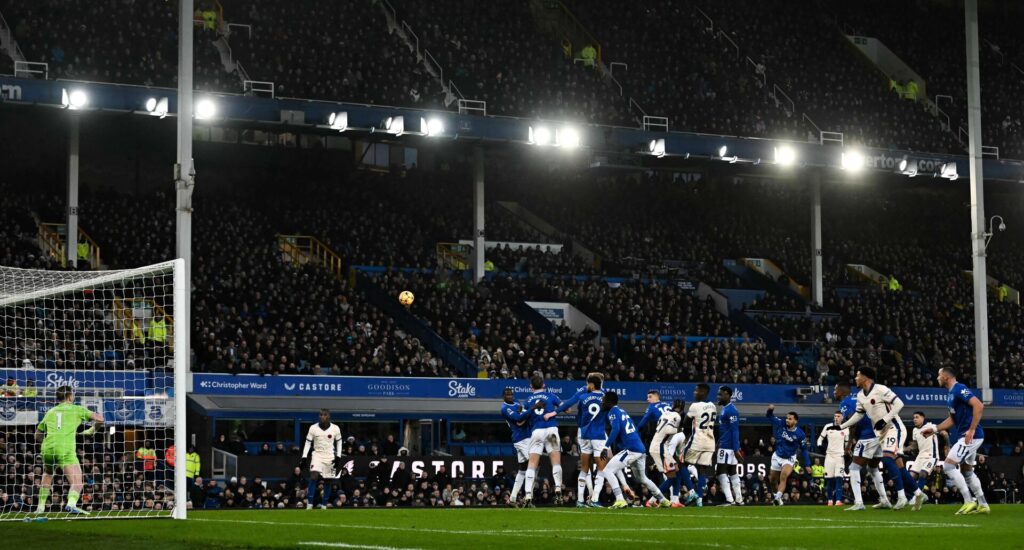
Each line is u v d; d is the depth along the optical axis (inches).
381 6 2096.5
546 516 717.9
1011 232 2417.6
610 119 1963.6
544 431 880.9
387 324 1612.9
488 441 1502.2
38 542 526.3
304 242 1854.1
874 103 2287.2
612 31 2244.1
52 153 1856.5
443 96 1888.5
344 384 1407.5
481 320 1651.1
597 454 877.8
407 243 1894.7
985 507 739.4
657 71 2177.7
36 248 1574.8
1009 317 2084.2
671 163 1967.3
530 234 2053.4
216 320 1464.1
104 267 1600.6
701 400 997.8
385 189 2052.2
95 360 1089.4
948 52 2578.7
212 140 1972.2
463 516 714.2
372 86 1814.7
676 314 1841.8
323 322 1557.6
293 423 1409.9
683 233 2145.7
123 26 1768.0
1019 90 2512.3
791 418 1019.3
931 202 2425.0
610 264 1987.0
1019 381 1851.6
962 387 737.0
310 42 1927.9
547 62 2079.2
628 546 469.7
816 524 638.5
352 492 1253.7
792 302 1994.3
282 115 1544.0
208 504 1173.7
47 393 1011.3
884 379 1758.1
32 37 1674.5
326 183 2022.6
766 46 2358.5
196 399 1306.6
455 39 2076.8
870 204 2390.5
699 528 604.4
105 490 938.7
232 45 1852.9
